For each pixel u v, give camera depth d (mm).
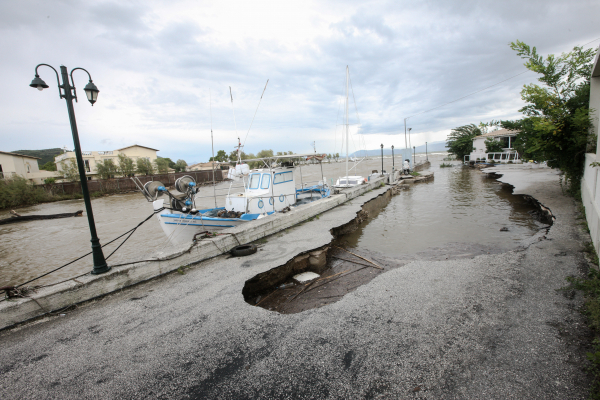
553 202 9953
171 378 3162
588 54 8836
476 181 22578
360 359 3229
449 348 3277
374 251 8172
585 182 8008
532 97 9555
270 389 2902
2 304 4457
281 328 3984
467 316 3877
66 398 2975
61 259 11945
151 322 4359
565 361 2932
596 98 8516
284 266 6605
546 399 2518
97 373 3322
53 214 24422
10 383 3234
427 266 5758
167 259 6176
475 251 7418
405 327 3754
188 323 4266
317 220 10586
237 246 7453
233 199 11461
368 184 18750
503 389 2660
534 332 3418
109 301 5156
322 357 3316
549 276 4746
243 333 3926
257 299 5793
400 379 2891
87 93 5398
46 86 4969
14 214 25516
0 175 37094
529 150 10398
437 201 15766
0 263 11969
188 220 9602
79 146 5215
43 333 4238
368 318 4043
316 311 4367
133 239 14336
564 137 9320
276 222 9031
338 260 7660
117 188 42469
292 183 13391
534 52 9594
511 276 4918
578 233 6566
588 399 2461
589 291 4000
